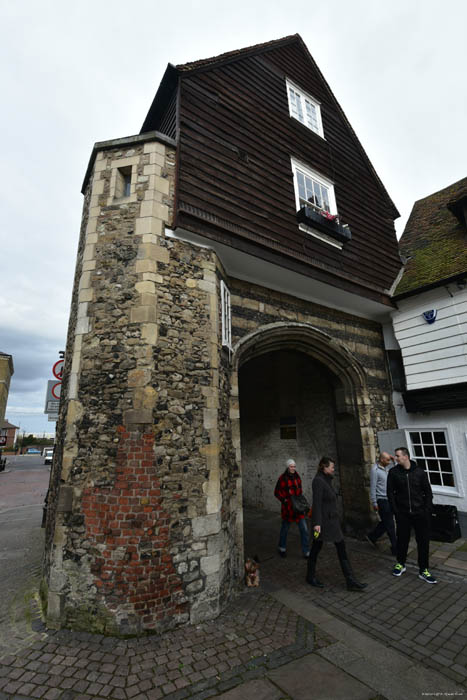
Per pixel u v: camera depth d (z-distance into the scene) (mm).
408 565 4801
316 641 3018
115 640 3061
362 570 4715
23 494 13297
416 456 6930
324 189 6984
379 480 5465
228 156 5332
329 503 4246
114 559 3252
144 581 3205
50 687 2488
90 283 4164
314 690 2406
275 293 6254
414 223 9406
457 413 6312
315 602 3789
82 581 3324
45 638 3129
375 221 7816
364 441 6758
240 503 4645
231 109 5699
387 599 3781
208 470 3867
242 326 5570
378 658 2750
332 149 7582
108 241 4281
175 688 2463
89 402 3768
